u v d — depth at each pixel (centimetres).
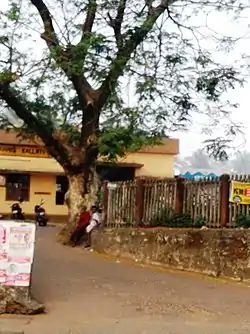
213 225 1440
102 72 1794
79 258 1628
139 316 906
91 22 1841
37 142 2984
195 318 902
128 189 1839
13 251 897
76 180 2055
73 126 2066
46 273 1294
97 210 1950
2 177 3425
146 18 1798
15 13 1775
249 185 1369
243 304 1015
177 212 1576
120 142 1861
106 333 796
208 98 1953
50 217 3466
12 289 894
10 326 816
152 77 1833
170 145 3594
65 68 1759
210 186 1469
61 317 884
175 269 1427
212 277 1303
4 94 1873
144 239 1577
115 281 1233
